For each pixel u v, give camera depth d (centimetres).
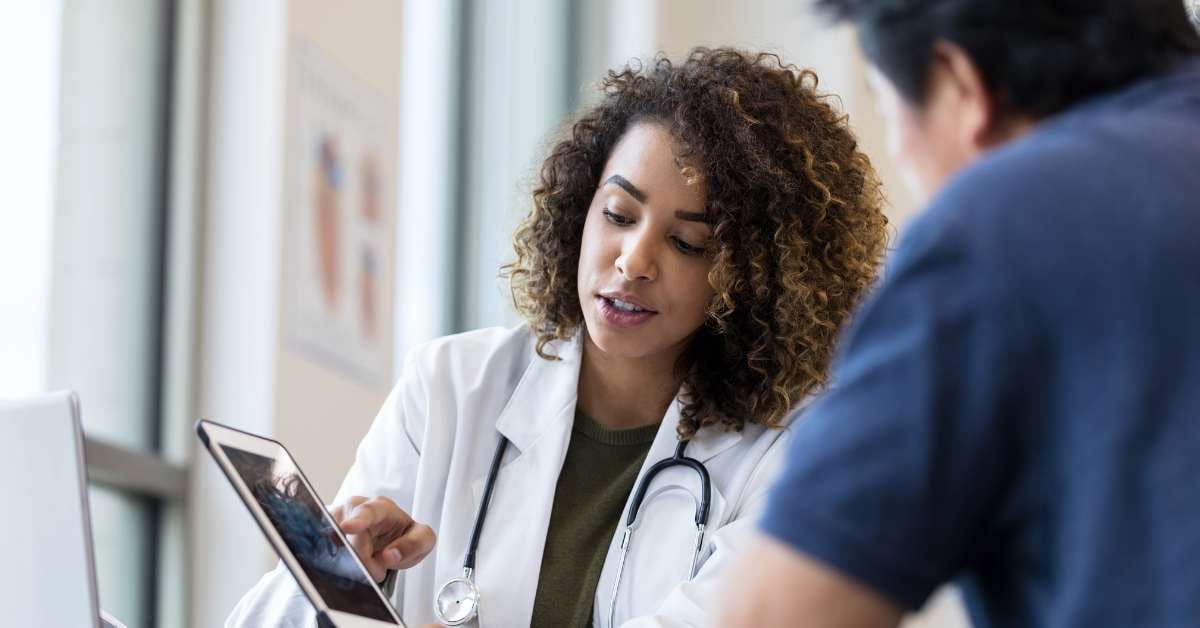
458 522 168
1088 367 77
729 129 166
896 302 81
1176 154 81
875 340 82
